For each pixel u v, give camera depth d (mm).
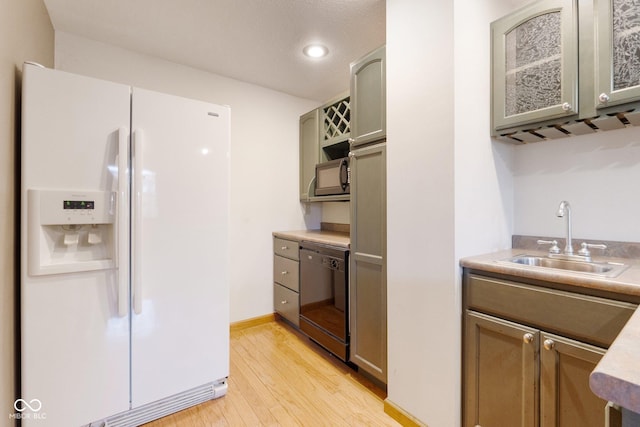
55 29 2041
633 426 444
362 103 1952
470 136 1452
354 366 2150
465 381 1384
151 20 1952
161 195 1612
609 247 1467
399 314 1630
